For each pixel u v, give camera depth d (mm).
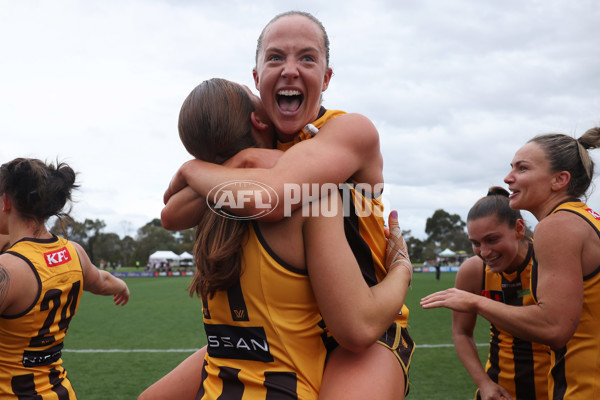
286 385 1294
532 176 2195
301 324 1336
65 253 2582
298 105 1481
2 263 2275
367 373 1294
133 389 6141
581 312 1923
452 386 6105
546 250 1957
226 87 1433
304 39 1431
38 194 2459
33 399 2379
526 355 2762
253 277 1324
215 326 1402
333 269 1240
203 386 1451
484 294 2979
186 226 1479
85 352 8656
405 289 1429
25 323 2338
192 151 1439
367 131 1389
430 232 102188
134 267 88062
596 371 1919
